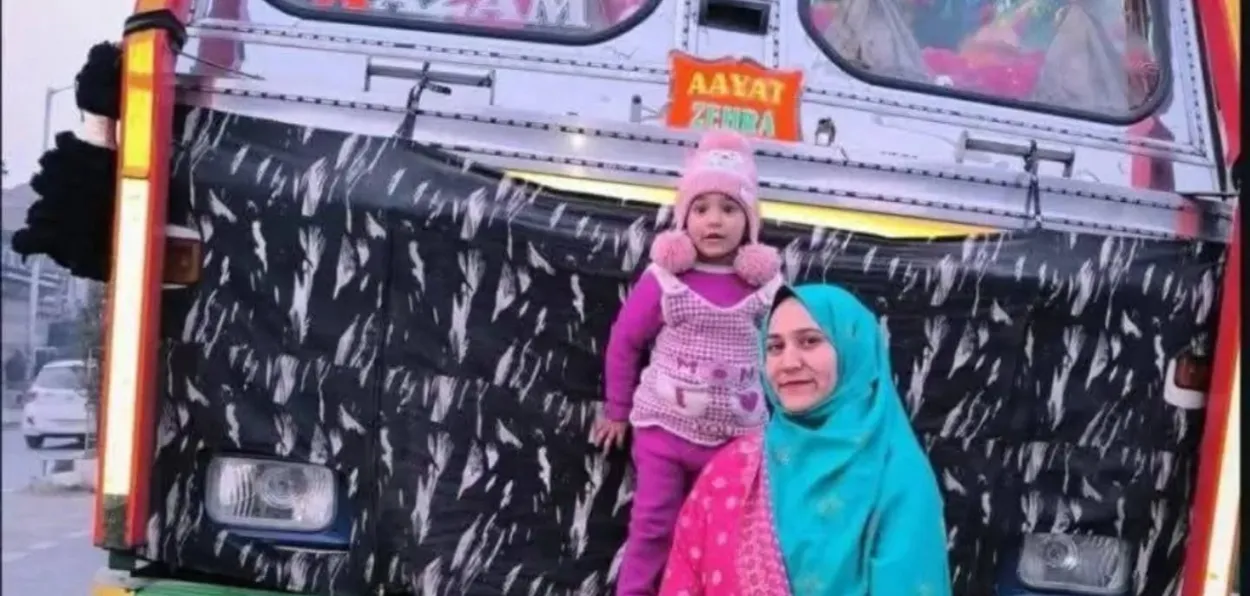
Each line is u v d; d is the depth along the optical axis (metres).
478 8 3.07
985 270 2.85
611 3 3.11
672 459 2.71
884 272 2.83
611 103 3.01
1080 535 2.97
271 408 2.76
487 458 2.80
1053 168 3.16
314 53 2.96
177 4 2.87
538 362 2.79
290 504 2.81
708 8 3.13
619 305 2.79
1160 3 3.46
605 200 2.80
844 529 2.31
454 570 2.80
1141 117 3.29
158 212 2.64
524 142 2.84
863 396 2.36
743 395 2.71
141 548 2.75
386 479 2.78
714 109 3.02
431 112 2.83
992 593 2.93
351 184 2.75
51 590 7.85
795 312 2.37
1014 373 2.88
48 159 2.71
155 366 2.68
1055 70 3.38
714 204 2.68
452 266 2.77
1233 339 2.88
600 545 2.83
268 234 2.75
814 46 3.17
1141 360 2.93
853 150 2.93
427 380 2.78
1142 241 2.92
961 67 3.31
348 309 2.76
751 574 2.38
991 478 2.90
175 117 2.75
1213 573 2.91
